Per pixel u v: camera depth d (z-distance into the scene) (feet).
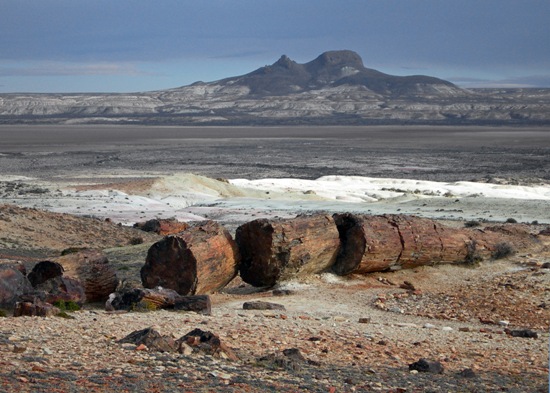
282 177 321.11
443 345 50.06
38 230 116.06
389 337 51.67
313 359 40.91
